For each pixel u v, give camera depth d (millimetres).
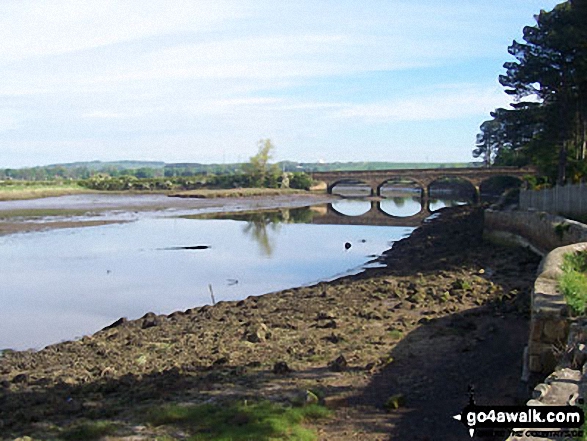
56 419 11297
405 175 118688
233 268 35719
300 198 122062
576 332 10242
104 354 16844
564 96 50344
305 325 18875
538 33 50844
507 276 26891
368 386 12320
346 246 45250
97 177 164875
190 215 77375
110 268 35250
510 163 112500
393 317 19219
